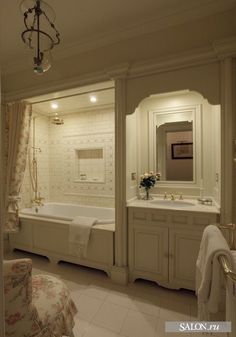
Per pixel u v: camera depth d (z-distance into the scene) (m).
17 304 0.98
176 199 2.66
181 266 2.06
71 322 1.35
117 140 2.29
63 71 2.61
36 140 3.75
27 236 3.01
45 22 1.82
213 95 1.93
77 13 2.00
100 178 3.66
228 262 0.98
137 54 2.20
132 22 2.13
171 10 1.97
